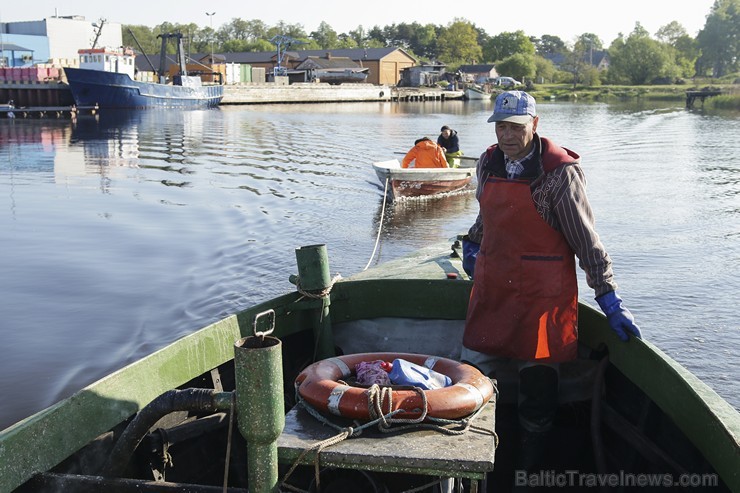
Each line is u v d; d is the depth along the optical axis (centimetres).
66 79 5084
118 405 318
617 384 403
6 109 4197
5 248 1149
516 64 11862
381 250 1163
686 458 333
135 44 13850
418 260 568
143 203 1527
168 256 1105
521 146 338
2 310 865
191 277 1001
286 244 1184
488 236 363
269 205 1509
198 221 1349
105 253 1124
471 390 296
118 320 842
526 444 374
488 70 11681
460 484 320
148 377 338
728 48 13288
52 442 286
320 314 436
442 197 1638
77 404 299
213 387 388
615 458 385
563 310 356
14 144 2753
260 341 243
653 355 346
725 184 1886
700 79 12581
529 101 334
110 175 1948
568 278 355
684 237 1279
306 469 346
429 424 279
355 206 1517
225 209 1462
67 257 1100
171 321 839
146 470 331
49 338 787
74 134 3200
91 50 5109
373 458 259
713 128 3962
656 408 362
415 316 463
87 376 703
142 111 4953
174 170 2044
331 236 1247
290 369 451
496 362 387
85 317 852
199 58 8831
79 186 1758
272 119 4272
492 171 357
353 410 280
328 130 3462
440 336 462
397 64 9919
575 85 11469
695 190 1780
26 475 274
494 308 367
